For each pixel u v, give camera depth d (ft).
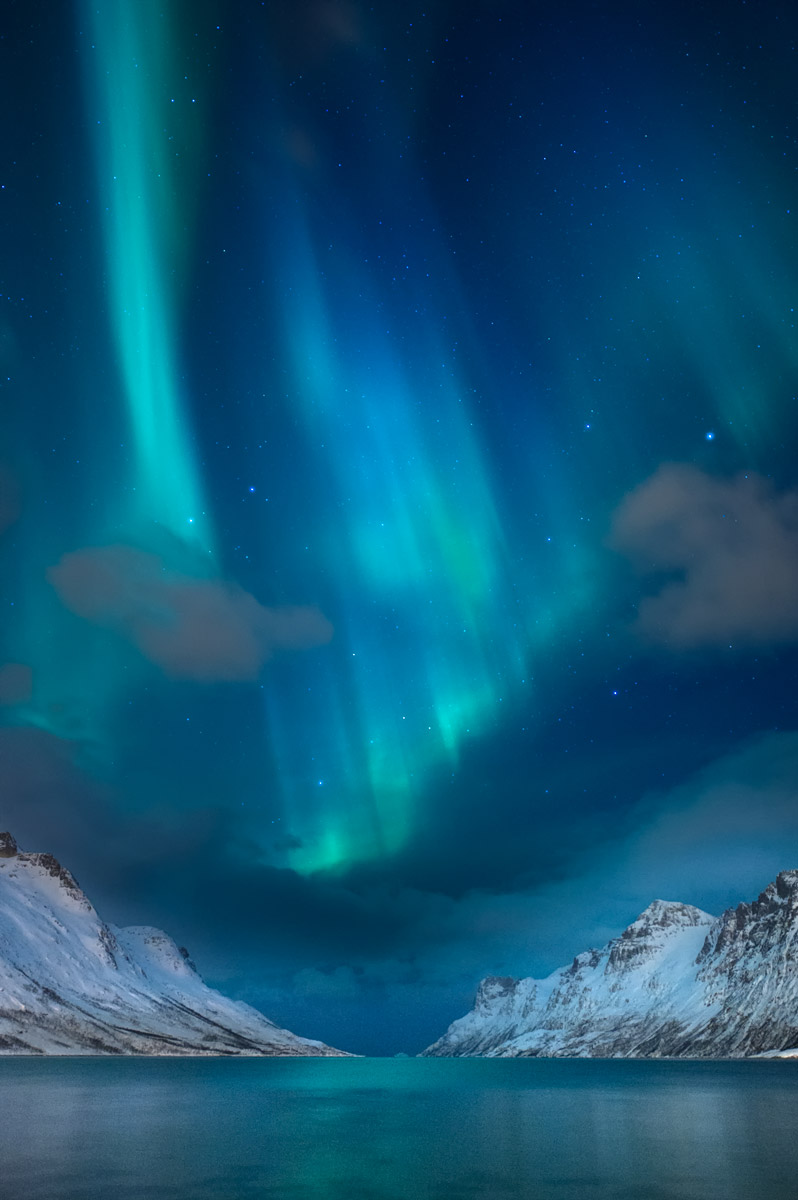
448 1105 477.36
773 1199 182.39
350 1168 230.89
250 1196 187.83
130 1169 222.28
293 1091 591.78
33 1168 222.69
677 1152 261.65
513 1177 216.33
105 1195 186.09
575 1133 320.50
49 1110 385.70
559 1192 194.18
